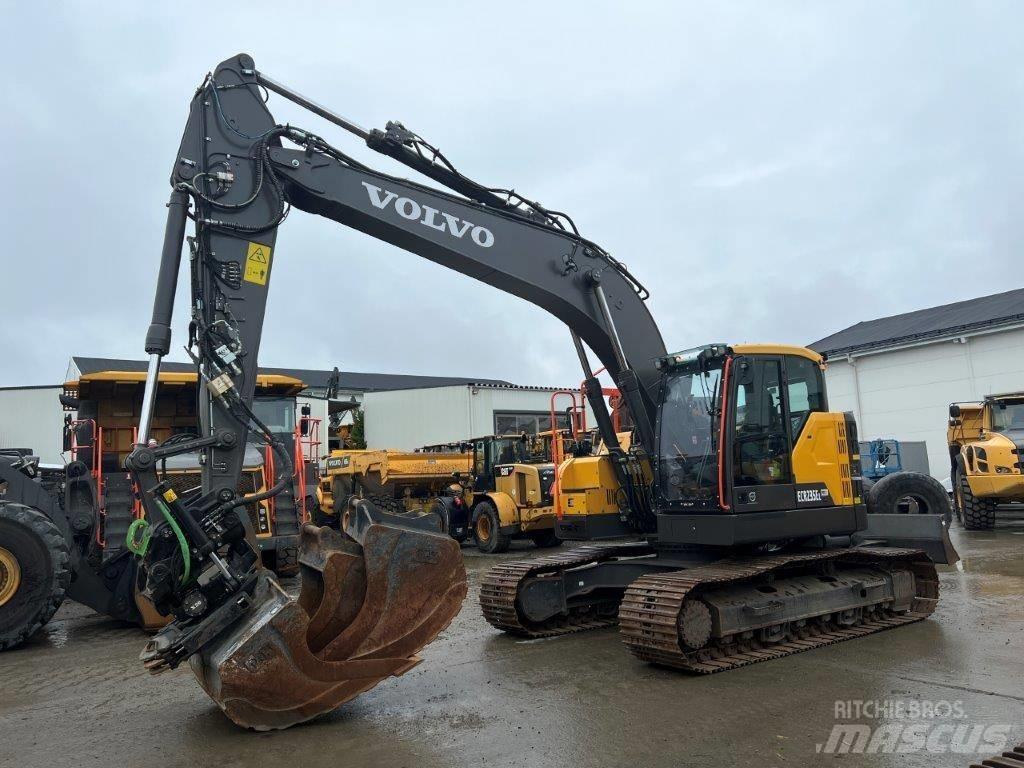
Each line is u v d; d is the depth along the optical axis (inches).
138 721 197.5
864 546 310.5
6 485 297.4
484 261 263.6
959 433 656.4
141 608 315.3
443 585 199.0
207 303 215.0
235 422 207.3
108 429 415.2
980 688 199.2
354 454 683.4
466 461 675.4
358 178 244.1
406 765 161.2
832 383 1083.3
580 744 169.8
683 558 280.7
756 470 251.8
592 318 282.2
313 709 182.7
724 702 195.6
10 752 177.2
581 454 391.5
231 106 229.6
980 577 363.3
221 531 189.8
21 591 283.7
